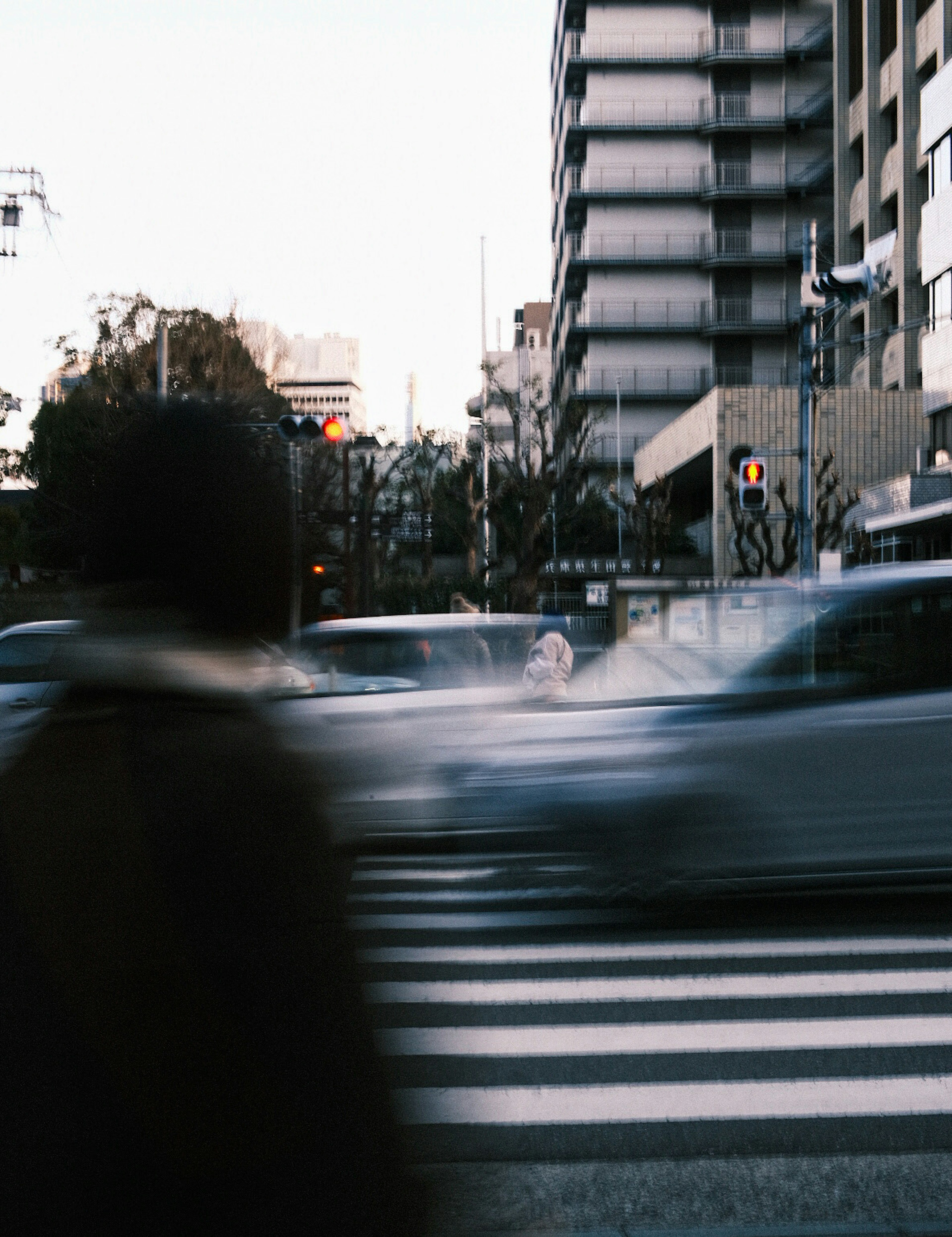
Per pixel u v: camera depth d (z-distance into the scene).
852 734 6.17
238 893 1.13
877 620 6.42
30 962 1.12
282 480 1.37
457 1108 4.02
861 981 5.36
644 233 63.94
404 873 7.51
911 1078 4.29
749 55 61.81
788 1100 4.09
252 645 1.31
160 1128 1.10
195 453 1.29
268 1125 1.11
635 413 65.31
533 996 5.18
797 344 62.06
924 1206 3.32
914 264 45.19
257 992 1.12
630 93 63.28
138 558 1.25
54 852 1.13
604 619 39.72
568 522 54.94
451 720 8.42
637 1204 3.30
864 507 41.16
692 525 59.41
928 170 37.53
